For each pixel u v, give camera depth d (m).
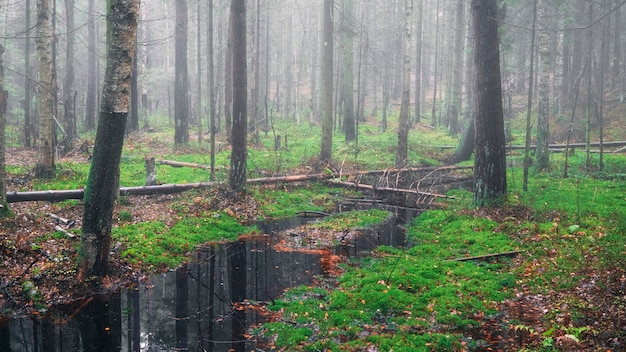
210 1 16.61
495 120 14.59
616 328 7.07
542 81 21.03
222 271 11.15
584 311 7.97
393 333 7.86
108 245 9.79
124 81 9.05
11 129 29.09
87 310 8.92
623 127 27.44
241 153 16.41
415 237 13.59
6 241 9.99
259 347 7.68
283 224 15.30
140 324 8.52
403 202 18.70
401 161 22.61
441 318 8.26
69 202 13.93
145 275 10.65
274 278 10.70
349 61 28.33
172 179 18.02
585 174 19.84
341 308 8.88
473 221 13.68
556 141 27.89
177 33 25.84
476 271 10.25
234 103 16.14
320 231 14.44
